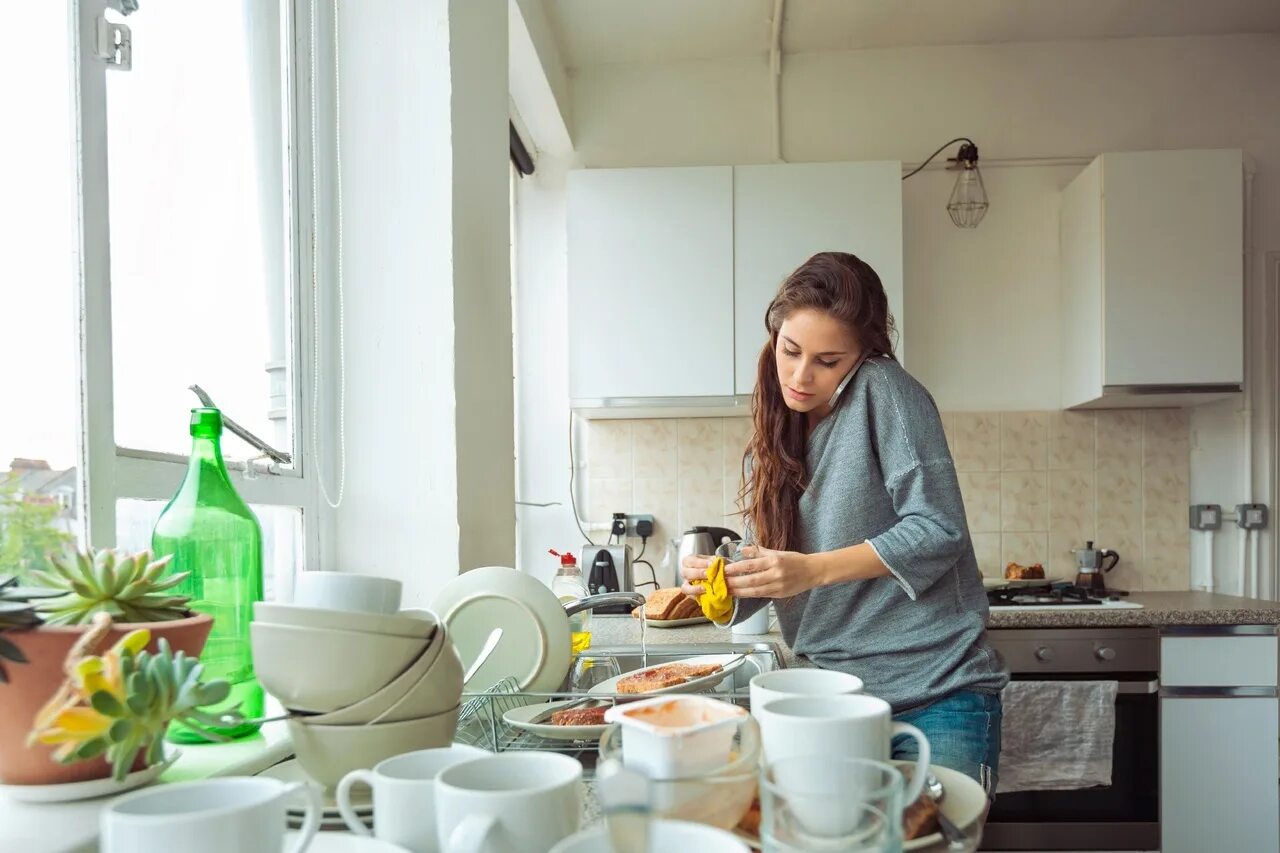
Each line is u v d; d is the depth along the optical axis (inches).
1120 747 102.0
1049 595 115.6
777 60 130.8
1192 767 101.7
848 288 54.5
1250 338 128.0
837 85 133.1
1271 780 101.5
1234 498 127.7
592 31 123.6
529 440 133.2
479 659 41.7
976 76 132.2
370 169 65.6
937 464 53.5
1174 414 128.4
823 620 56.2
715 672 48.2
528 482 132.7
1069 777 100.3
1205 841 101.3
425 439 64.9
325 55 64.8
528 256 134.4
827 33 127.6
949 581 55.1
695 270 119.9
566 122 129.6
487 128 77.4
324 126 64.6
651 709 25.6
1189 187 115.3
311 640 28.6
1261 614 102.1
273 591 57.9
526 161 127.3
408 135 65.4
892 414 54.5
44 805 27.6
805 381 55.7
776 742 25.2
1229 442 128.0
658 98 134.1
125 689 25.1
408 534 64.7
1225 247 114.9
